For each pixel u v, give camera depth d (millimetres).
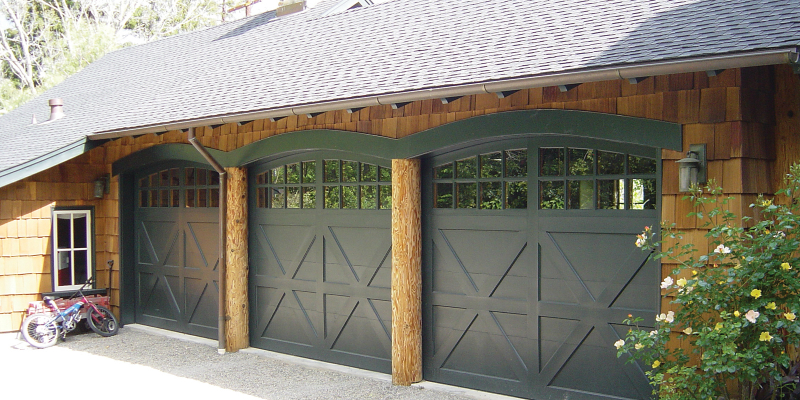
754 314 3982
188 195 9414
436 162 6652
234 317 8297
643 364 5258
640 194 5324
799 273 4156
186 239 9430
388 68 6836
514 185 6113
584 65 4875
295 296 8000
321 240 7688
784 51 3979
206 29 13039
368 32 8688
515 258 6086
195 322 9328
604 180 5543
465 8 8109
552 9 6867
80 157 10266
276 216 8188
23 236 9734
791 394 4348
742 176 4660
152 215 9992
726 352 3992
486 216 6277
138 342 9023
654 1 6047
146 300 10133
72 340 9203
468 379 6406
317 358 7750
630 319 5336
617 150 5422
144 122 8477
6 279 9602
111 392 6625
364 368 7289
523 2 7488
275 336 8258
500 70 5492
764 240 4188
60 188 10055
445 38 7219
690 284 4332
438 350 6652
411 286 6598
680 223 4957
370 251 7223
